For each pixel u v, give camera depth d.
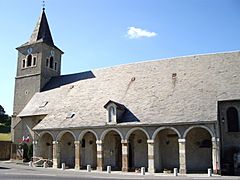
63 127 34.50
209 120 27.66
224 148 29.67
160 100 32.41
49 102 40.97
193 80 33.34
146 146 32.41
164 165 31.77
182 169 28.19
